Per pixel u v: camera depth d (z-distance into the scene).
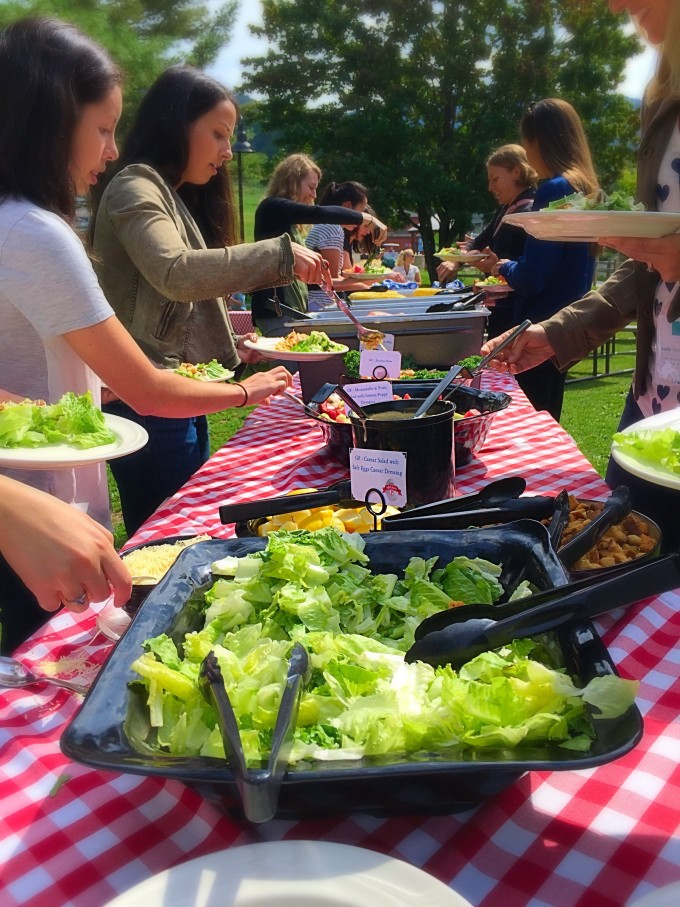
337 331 2.86
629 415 2.31
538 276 3.99
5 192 1.60
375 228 5.03
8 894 0.72
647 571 0.72
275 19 18.91
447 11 17.88
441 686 0.75
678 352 2.00
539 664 0.74
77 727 0.69
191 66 2.55
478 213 18.69
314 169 5.80
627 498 1.22
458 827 0.77
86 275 1.60
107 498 2.11
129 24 12.99
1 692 1.05
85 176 1.84
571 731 0.69
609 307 2.28
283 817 0.74
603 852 0.74
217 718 0.69
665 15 1.89
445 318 2.76
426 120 18.67
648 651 1.09
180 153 2.53
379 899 0.57
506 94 18.23
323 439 2.45
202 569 1.02
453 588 0.99
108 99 1.75
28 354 1.74
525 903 0.68
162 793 0.85
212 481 2.04
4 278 1.57
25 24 1.63
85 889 0.72
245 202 21.67
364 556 1.05
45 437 1.64
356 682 0.78
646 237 1.63
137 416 2.47
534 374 4.23
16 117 1.57
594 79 17.81
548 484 1.92
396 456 1.34
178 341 2.67
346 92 18.55
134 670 0.78
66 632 1.24
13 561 0.83
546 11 17.75
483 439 2.10
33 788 0.86
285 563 0.97
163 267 2.23
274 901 0.57
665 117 1.95
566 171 3.88
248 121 19.69
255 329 5.35
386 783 0.65
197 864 0.60
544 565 0.97
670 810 0.78
